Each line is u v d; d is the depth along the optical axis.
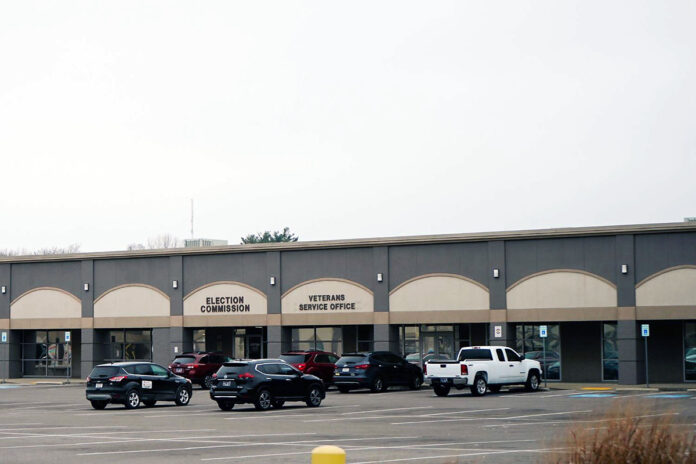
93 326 57.16
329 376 44.72
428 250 48.81
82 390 48.44
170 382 35.75
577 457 11.45
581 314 45.28
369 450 19.88
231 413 31.58
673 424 11.77
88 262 57.50
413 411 31.12
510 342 47.03
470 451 19.48
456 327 49.88
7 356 59.62
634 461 11.17
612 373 46.72
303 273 51.75
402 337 51.03
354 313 50.25
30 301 59.22
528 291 46.44
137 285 56.12
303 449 20.28
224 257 53.91
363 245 50.22
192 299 54.56
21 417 30.69
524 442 21.16
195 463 18.02
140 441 22.33
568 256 45.78
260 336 55.19
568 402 34.03
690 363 45.47
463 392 41.69
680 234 43.69
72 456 19.38
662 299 43.78
